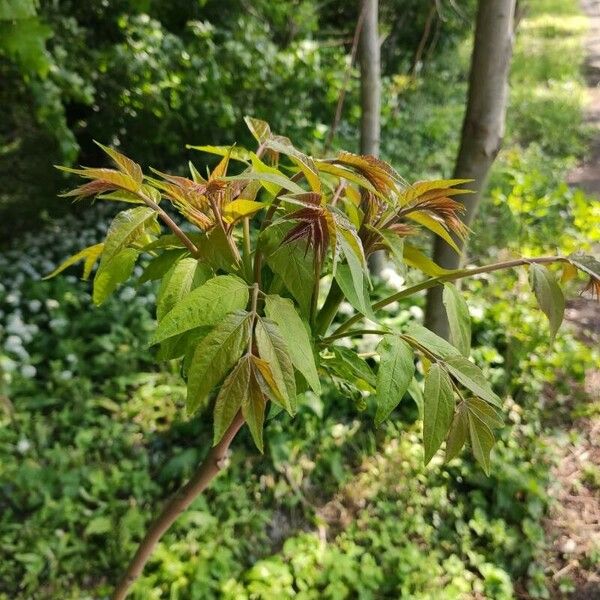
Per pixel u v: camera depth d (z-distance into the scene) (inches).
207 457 45.9
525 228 168.6
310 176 31.9
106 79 172.4
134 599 84.8
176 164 201.2
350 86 209.2
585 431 125.4
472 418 35.4
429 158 239.3
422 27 305.7
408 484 107.3
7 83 158.2
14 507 98.9
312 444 112.6
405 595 89.4
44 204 194.5
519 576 98.2
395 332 36.4
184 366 37.7
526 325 131.0
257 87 185.3
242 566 93.5
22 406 113.7
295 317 31.3
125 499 102.0
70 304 143.9
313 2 235.9
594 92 346.6
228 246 35.6
